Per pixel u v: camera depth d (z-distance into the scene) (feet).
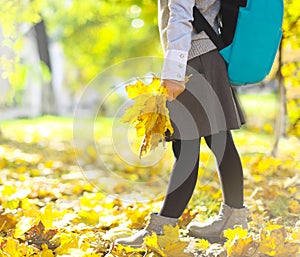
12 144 58.85
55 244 19.51
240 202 20.13
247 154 45.27
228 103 18.52
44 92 124.98
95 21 107.96
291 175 33.88
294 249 17.81
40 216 21.45
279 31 18.58
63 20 108.27
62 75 152.66
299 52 36.19
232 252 17.54
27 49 119.03
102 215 24.29
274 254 17.65
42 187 32.24
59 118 99.30
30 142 61.87
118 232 21.39
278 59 37.14
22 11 49.37
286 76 36.96
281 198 25.49
